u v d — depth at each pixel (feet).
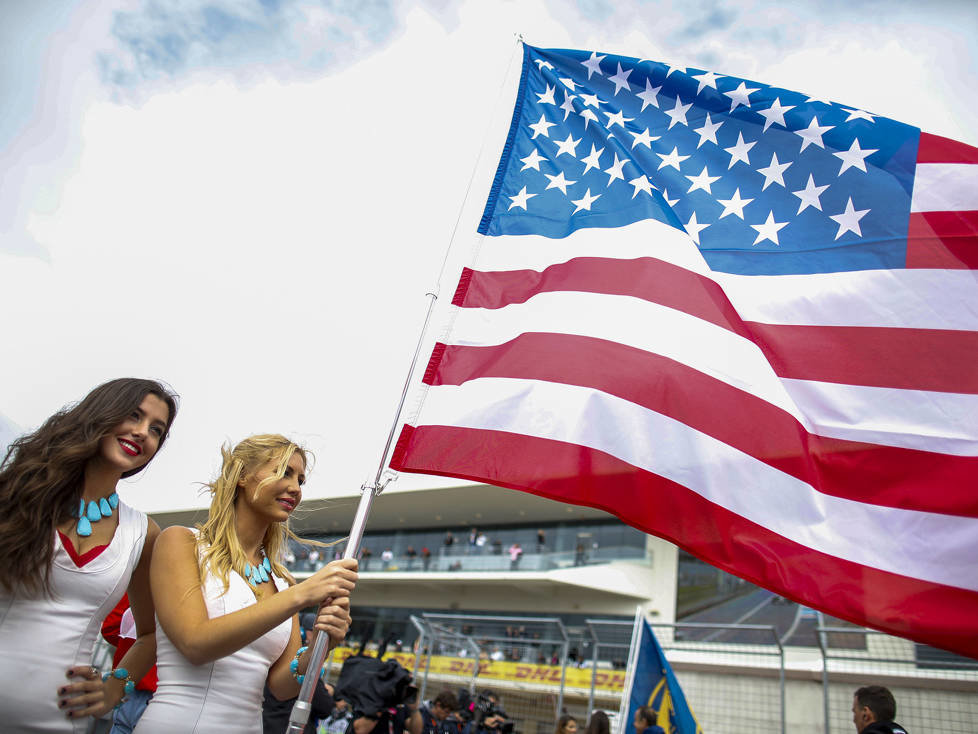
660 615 87.71
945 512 10.89
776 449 11.72
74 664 7.04
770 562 10.91
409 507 109.09
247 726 7.77
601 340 12.57
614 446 11.62
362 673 16.38
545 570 95.30
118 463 7.72
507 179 14.90
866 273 12.64
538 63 16.05
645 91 15.21
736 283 13.10
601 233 13.93
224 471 8.72
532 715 53.67
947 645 10.20
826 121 13.84
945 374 11.76
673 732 23.49
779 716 36.09
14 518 6.82
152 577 7.71
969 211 12.62
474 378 12.60
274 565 9.21
